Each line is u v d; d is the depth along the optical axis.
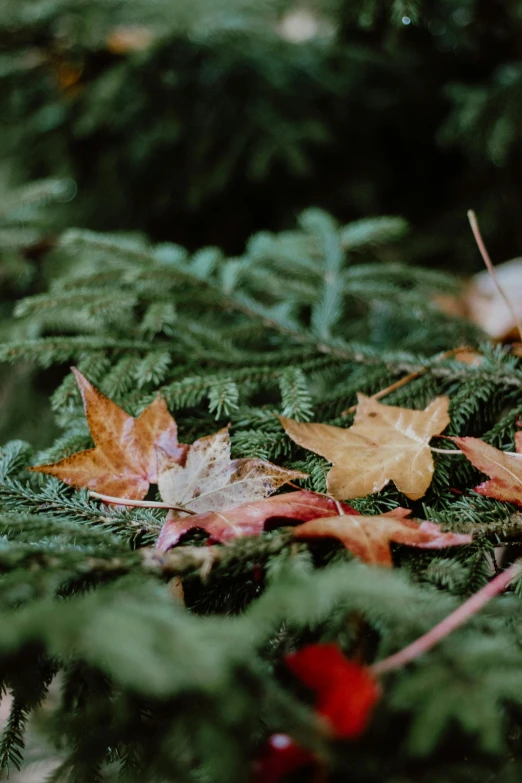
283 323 1.03
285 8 1.90
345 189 1.89
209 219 1.96
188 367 0.97
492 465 0.81
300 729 0.66
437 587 0.74
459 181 1.90
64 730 0.73
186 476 0.80
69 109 1.82
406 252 1.77
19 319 1.26
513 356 0.96
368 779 0.67
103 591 0.68
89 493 0.80
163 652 0.65
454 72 1.76
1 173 2.01
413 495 0.80
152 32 1.79
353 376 0.97
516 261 1.34
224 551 0.73
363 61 1.73
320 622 0.72
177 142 1.78
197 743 0.67
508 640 0.69
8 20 1.64
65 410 0.92
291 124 1.72
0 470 0.84
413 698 0.66
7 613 0.68
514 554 0.80
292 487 0.83
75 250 1.12
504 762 0.68
